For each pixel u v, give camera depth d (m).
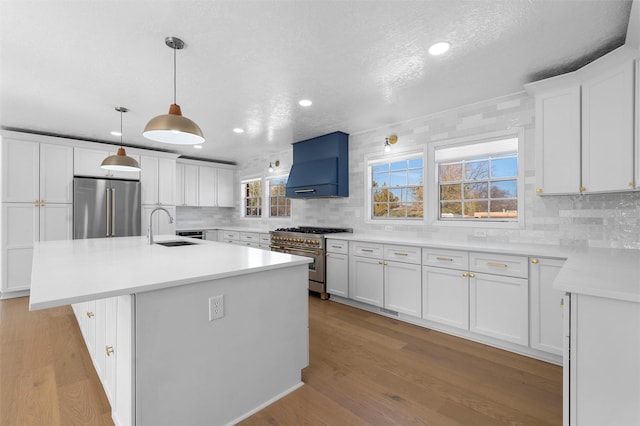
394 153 3.90
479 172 3.26
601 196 2.47
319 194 4.34
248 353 1.77
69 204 4.39
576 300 1.27
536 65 2.35
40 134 4.35
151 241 2.96
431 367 2.28
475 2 1.65
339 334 2.90
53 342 2.70
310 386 2.03
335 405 1.83
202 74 2.51
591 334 1.24
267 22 1.83
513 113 2.92
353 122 3.85
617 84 1.98
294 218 5.41
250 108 3.34
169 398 1.45
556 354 2.24
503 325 2.50
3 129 4.11
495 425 1.65
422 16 1.77
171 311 1.45
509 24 1.84
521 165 2.87
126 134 4.40
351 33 1.94
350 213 4.44
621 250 2.32
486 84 2.70
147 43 2.05
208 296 1.59
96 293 1.21
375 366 2.29
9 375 2.15
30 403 1.83
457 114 3.31
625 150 1.95
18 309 3.60
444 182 3.53
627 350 1.17
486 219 3.19
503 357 2.43
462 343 2.69
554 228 2.69
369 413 1.76
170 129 1.87
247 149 5.54
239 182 6.88
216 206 6.61
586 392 1.25
